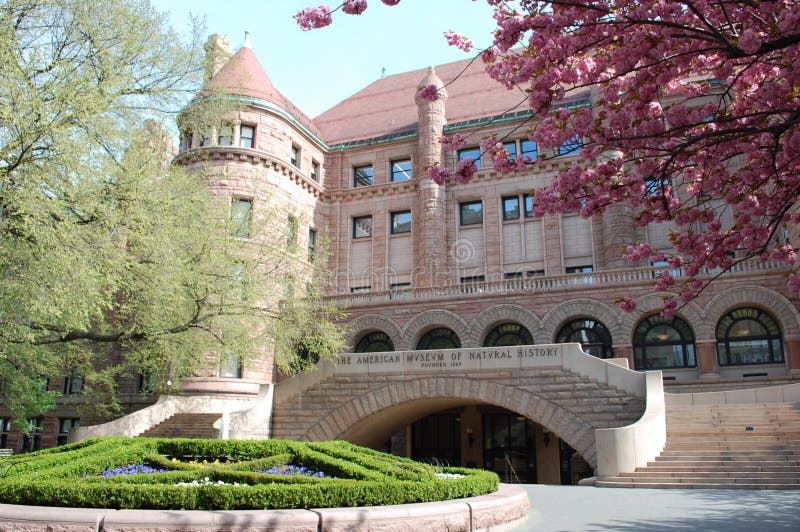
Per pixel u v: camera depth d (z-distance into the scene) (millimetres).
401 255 36906
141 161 16734
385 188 37812
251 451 13641
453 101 40406
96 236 14602
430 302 31438
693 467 17391
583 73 8477
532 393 22594
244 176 32312
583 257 33312
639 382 21266
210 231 19156
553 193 8844
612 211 31984
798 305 26047
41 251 13852
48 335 18047
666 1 7137
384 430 28875
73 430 25141
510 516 10367
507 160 8617
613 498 14445
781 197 8984
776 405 20703
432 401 25109
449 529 9141
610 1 7492
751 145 8125
